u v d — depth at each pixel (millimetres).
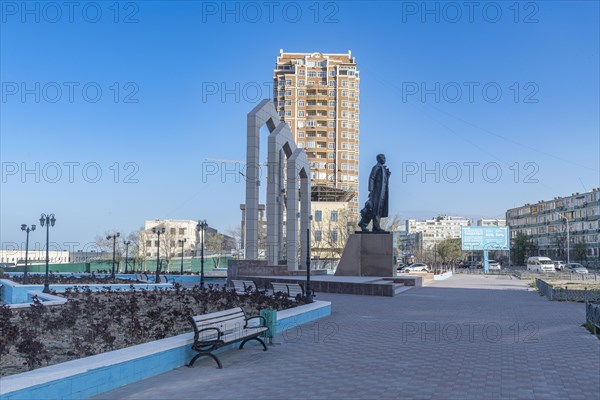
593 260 85500
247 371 8641
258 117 32094
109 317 12336
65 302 15289
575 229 95000
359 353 10156
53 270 50219
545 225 107438
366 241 32719
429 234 179625
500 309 18516
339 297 23281
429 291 28156
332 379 8070
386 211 33688
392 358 9672
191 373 8508
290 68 102375
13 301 25219
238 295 16703
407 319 15438
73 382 6832
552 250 103375
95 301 15086
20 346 8117
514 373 8430
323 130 99062
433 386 7621
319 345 11031
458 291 28297
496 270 73312
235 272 30891
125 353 7887
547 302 21531
